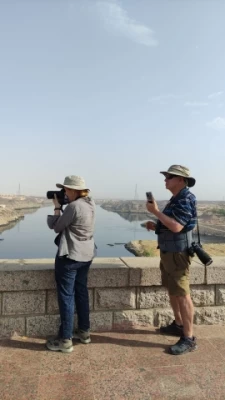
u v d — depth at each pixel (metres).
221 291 4.41
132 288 4.23
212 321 4.39
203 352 3.60
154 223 3.97
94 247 3.81
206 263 3.52
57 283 3.64
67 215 3.51
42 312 4.02
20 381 2.99
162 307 4.31
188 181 3.73
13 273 3.92
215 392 2.88
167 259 3.67
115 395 2.81
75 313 4.05
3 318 3.94
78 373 3.14
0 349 3.63
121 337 3.97
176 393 2.85
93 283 4.10
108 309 4.19
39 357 3.44
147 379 3.06
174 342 3.84
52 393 2.82
